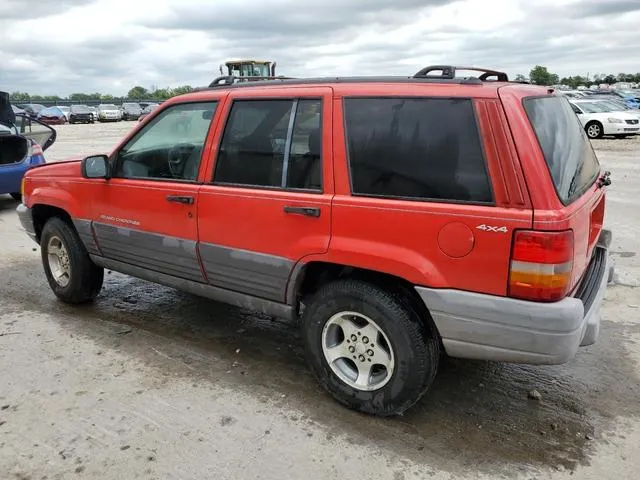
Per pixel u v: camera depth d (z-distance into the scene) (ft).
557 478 9.02
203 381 12.00
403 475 9.09
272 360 12.98
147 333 14.46
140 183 13.37
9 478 9.02
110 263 14.94
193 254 12.64
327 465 9.32
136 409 10.90
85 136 86.74
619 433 10.20
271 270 11.39
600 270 11.33
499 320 9.05
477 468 9.25
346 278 10.66
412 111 9.72
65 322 15.16
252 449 9.71
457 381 12.07
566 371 12.48
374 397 10.44
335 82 10.76
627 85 246.47
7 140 30.04
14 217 28.89
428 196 9.45
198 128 12.53
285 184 11.05
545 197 8.63
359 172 10.13
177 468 9.23
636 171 40.42
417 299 10.11
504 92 9.12
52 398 11.29
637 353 13.25
